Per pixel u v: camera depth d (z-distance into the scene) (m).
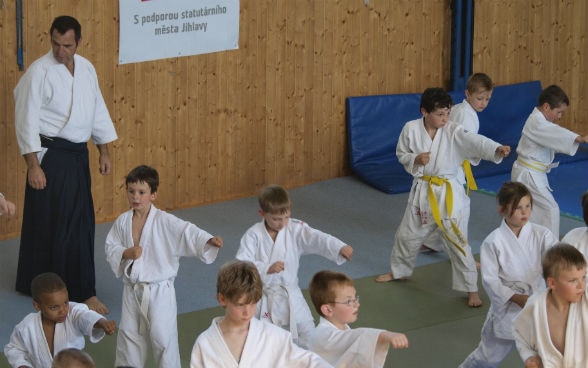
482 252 5.27
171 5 8.34
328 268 7.43
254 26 8.91
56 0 7.79
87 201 6.73
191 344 6.04
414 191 6.93
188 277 7.22
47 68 6.44
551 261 4.23
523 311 4.38
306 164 9.54
